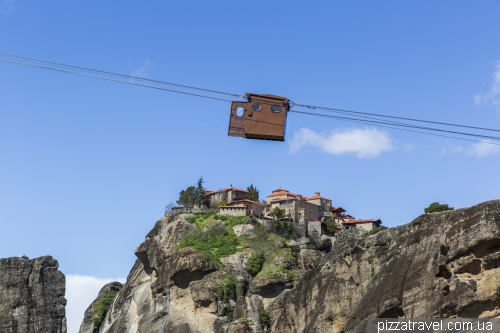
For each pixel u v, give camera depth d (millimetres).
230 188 153500
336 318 99375
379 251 98188
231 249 135375
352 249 101875
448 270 77750
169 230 141750
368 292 88812
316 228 144125
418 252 83625
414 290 80312
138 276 152750
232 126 53625
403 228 96562
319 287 105750
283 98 53656
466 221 77500
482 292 72750
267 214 149875
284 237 141375
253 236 138750
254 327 122250
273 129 53281
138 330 135875
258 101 53719
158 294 136125
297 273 132000
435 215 93250
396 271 85062
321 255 139250
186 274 131000
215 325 125562
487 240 73500
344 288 100500
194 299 128500
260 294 128875
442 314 74688
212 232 139125
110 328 148000
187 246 136000
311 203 150375
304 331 102688
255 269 131500
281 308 117500
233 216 143250
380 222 146375
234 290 128500
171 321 129125
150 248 143625
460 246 76062
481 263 74500
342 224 149875
